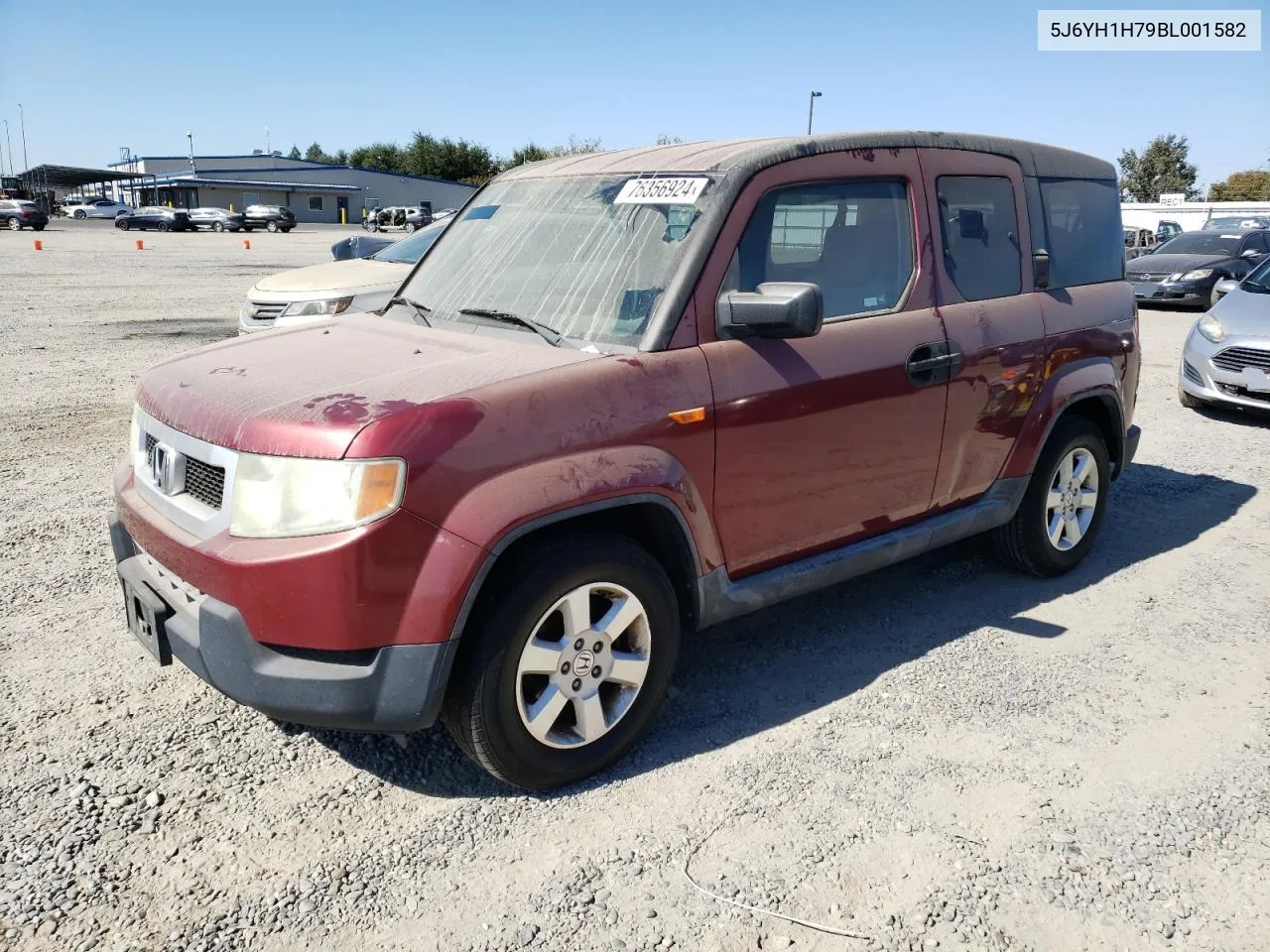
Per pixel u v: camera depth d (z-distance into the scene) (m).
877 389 3.63
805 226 3.52
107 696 3.56
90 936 2.41
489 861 2.72
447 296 3.83
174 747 3.25
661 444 3.04
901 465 3.82
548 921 2.49
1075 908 2.55
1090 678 3.80
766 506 3.40
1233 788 3.09
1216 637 4.19
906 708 3.56
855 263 3.68
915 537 3.96
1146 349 12.92
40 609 4.27
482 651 2.76
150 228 52.19
